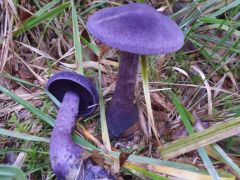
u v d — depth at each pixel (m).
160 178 0.14
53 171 0.15
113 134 0.17
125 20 0.13
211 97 0.19
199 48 0.20
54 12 0.19
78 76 0.16
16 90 0.19
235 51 0.19
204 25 0.22
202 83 0.19
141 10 0.14
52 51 0.21
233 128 0.15
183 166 0.15
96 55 0.21
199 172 0.15
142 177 0.15
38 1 0.21
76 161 0.14
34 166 0.15
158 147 0.16
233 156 0.16
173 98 0.17
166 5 0.22
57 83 0.16
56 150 0.15
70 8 0.21
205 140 0.15
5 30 0.20
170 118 0.18
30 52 0.21
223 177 0.14
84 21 0.22
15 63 0.20
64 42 0.21
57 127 0.15
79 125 0.17
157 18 0.14
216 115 0.18
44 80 0.19
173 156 0.15
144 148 0.17
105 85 0.19
